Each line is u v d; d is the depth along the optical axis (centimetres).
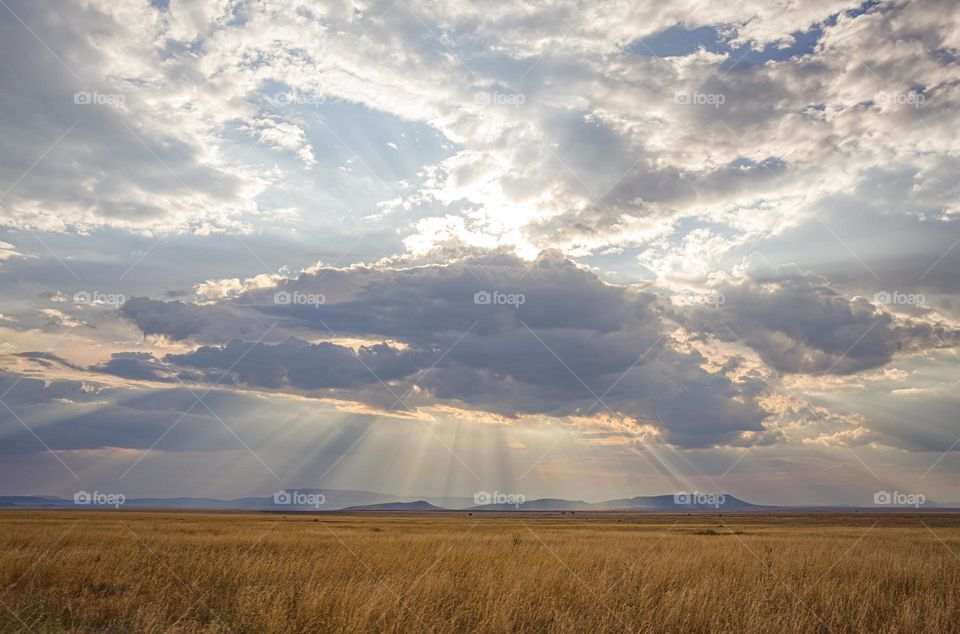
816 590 1259
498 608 974
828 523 8206
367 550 1941
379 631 882
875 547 2462
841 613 1066
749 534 4262
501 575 1315
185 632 913
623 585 1192
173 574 1353
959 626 1003
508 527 5597
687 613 979
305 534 3250
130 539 2334
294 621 902
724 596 1123
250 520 7075
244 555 1650
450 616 1011
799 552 1991
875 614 1061
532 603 1065
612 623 952
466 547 2030
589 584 1212
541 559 1638
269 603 996
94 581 1298
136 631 907
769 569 1402
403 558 1636
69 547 1933
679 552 2044
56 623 947
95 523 4575
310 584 1118
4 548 1822
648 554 1816
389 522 7500
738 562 1672
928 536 3616
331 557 1670
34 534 2317
